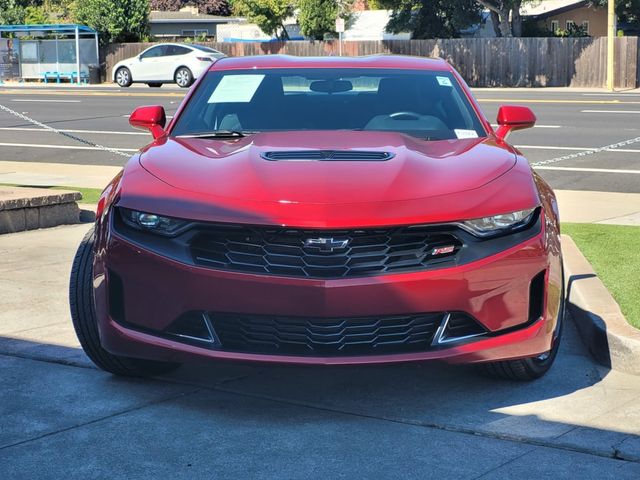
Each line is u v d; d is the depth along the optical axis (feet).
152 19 203.31
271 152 14.21
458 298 12.28
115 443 11.98
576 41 113.39
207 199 12.58
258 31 173.47
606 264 21.36
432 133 16.31
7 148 51.01
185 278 12.29
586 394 13.84
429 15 138.62
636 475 11.02
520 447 11.87
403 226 12.14
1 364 15.24
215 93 17.58
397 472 11.10
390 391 13.98
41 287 20.57
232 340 12.53
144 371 14.43
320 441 12.05
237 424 12.64
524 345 12.81
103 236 13.12
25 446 11.87
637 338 14.75
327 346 12.29
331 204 12.26
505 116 16.89
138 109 17.21
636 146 48.34
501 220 12.67
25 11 166.30
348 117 16.76
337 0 152.35
